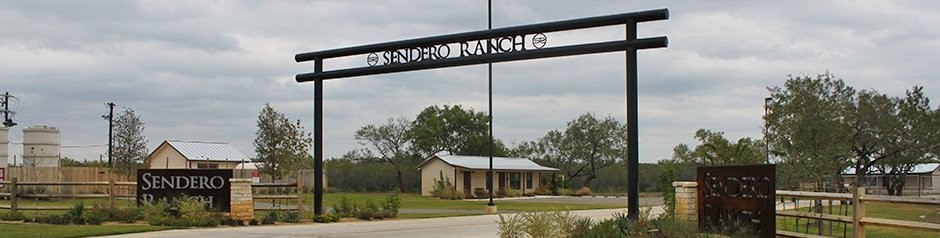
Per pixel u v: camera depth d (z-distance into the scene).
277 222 24.09
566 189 66.12
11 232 19.22
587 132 77.44
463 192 56.47
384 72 24.16
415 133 78.19
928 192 59.12
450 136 81.25
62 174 41.50
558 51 20.78
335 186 69.12
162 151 55.34
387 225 23.28
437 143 80.06
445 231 20.83
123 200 30.30
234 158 56.12
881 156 37.69
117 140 50.34
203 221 22.33
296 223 24.11
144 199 24.05
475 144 80.56
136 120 82.81
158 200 23.95
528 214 16.61
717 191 16.47
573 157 78.19
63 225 21.72
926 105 37.53
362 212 26.52
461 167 59.53
